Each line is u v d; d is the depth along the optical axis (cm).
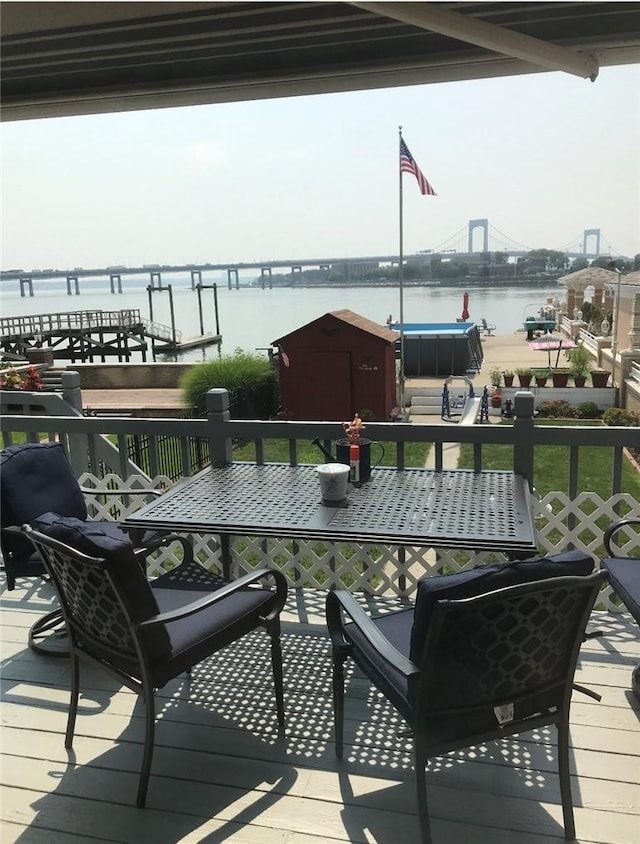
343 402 1570
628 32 248
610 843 159
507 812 171
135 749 203
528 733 204
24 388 729
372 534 209
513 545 198
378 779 185
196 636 187
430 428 283
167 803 178
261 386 1595
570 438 272
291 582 321
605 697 221
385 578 310
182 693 233
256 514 234
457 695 146
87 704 228
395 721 213
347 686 234
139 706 226
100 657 191
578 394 1595
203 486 275
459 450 999
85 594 176
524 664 148
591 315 2573
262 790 182
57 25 242
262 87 305
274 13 239
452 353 1933
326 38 264
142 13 233
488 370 2020
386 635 187
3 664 256
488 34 213
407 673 141
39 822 172
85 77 311
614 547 288
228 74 294
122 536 268
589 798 175
